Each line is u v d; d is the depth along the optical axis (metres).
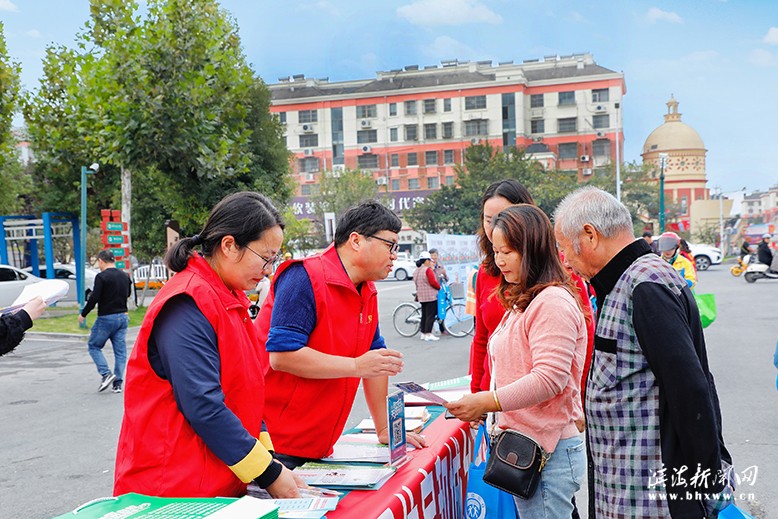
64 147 19.36
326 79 84.56
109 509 1.56
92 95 15.93
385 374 2.18
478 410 2.12
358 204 2.42
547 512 2.19
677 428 1.80
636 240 2.02
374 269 2.37
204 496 1.76
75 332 13.97
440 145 74.12
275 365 2.22
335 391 2.33
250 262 1.89
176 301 1.77
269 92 25.81
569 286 2.23
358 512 1.79
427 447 2.47
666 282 1.90
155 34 15.75
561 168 74.69
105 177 23.19
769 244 23.30
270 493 1.82
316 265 2.33
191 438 1.77
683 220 80.88
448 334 12.75
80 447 5.58
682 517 1.81
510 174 52.31
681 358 1.78
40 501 4.29
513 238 2.23
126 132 15.61
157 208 24.95
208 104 16.80
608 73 74.12
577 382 2.25
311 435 2.32
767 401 6.14
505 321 2.39
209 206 22.20
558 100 75.06
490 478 2.16
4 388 8.41
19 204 27.45
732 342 9.80
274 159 25.72
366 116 76.25
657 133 92.94
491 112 72.81
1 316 2.14
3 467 5.04
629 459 1.93
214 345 1.79
